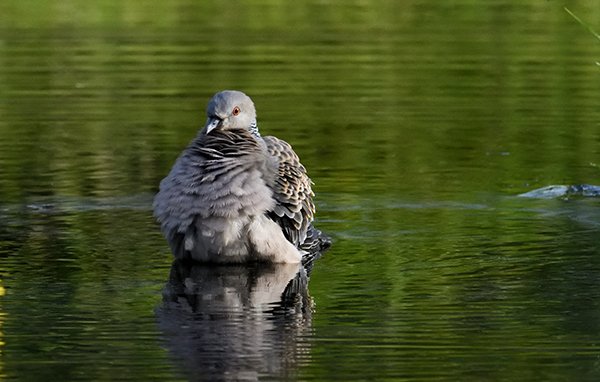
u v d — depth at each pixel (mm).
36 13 26688
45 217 14000
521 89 20500
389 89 20516
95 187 15273
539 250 12672
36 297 11227
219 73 21547
